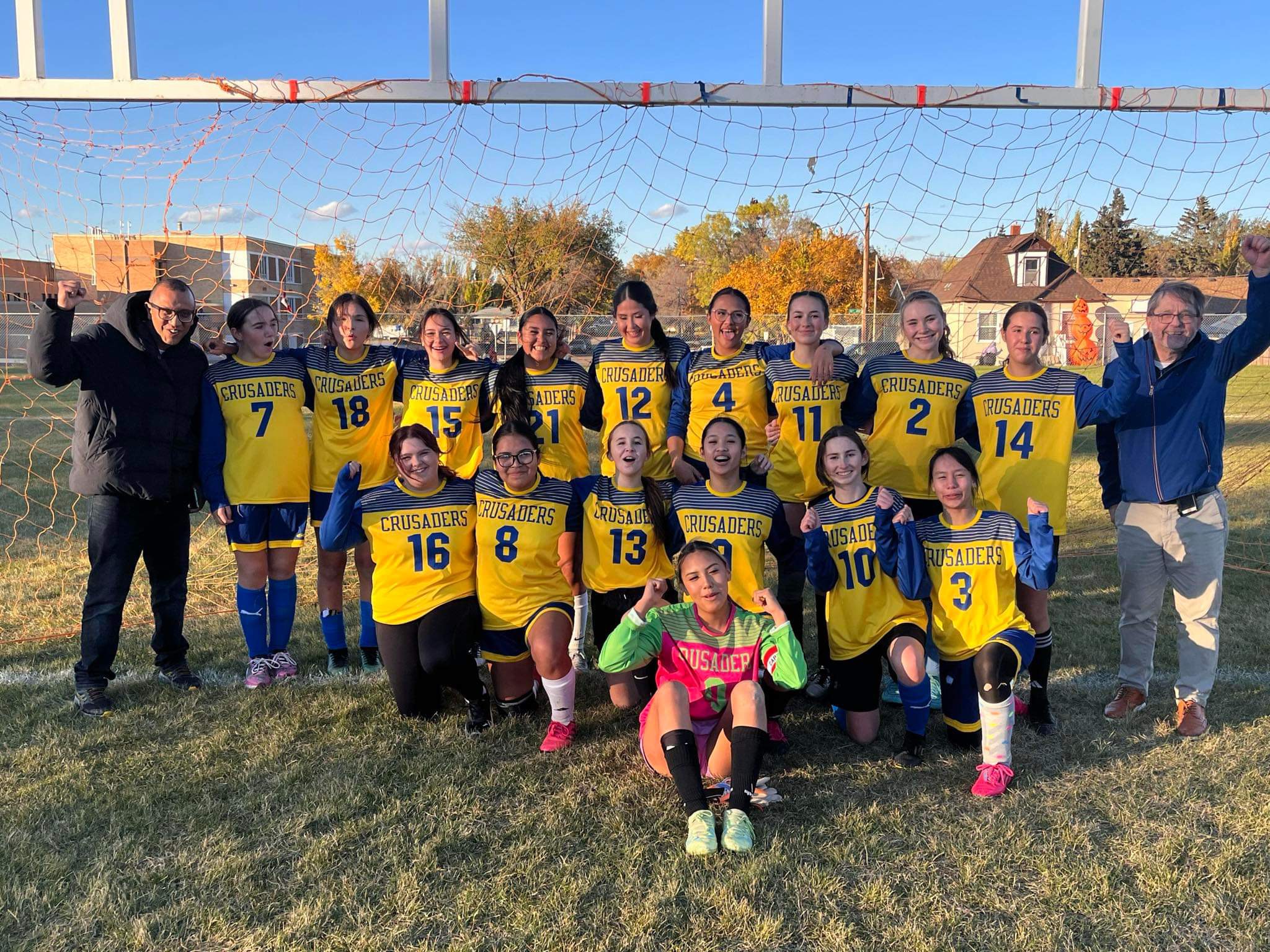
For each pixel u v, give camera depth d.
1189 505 3.28
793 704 3.77
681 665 2.99
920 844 2.59
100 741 3.31
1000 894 2.35
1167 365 3.30
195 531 7.01
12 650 4.35
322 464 4.12
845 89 3.96
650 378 4.17
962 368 3.79
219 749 3.25
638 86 3.94
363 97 3.93
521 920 2.23
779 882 2.40
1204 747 3.18
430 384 4.25
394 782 2.99
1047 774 3.03
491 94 3.93
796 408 3.96
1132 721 3.44
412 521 3.43
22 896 2.33
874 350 11.34
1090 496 7.74
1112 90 3.98
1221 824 2.66
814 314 3.86
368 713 3.60
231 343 4.01
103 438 3.50
